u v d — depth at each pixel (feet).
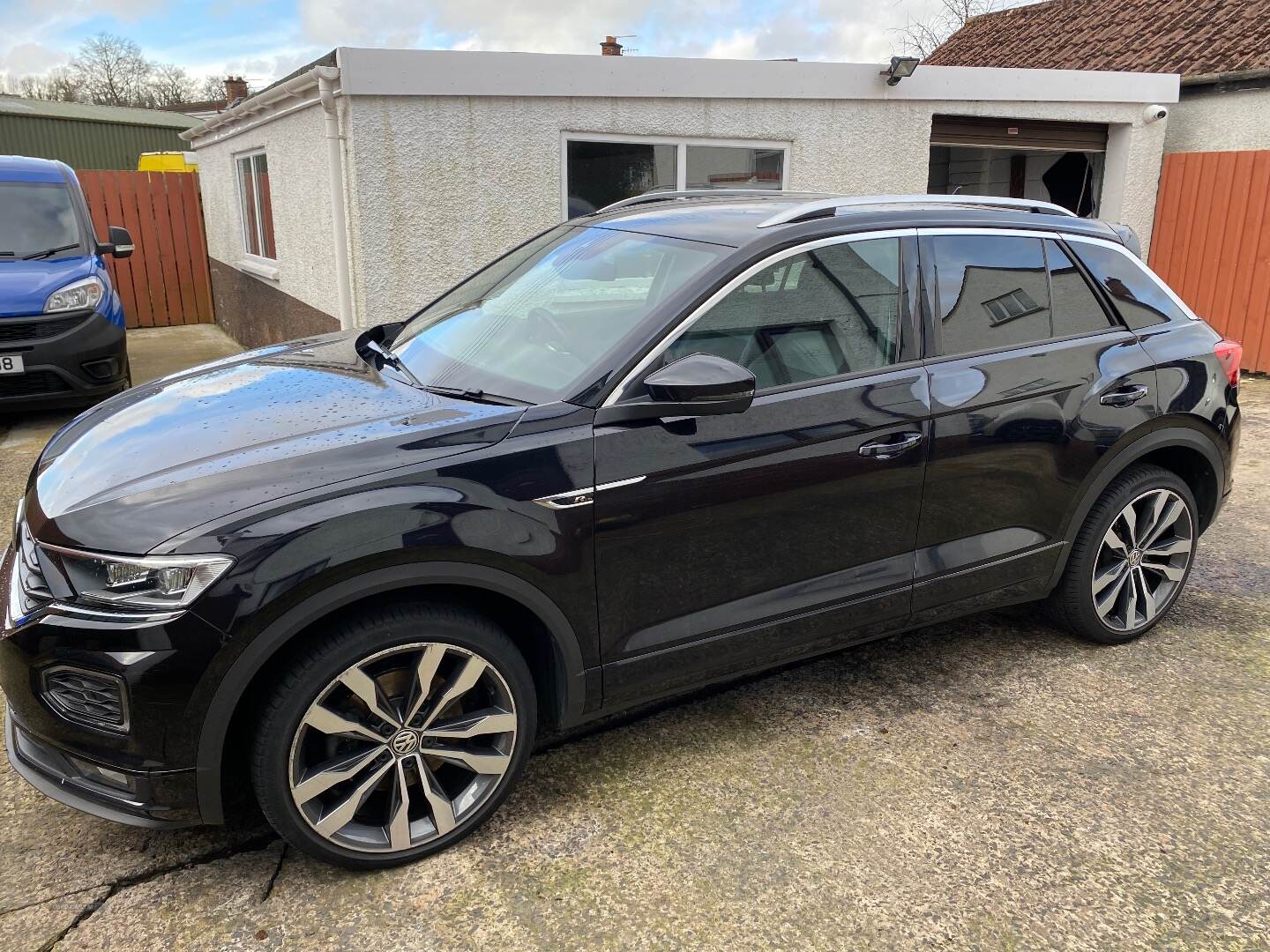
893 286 10.10
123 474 7.88
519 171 22.56
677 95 23.65
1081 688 11.48
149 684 7.00
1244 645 12.57
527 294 10.76
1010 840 8.71
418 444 7.85
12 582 7.82
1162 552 12.56
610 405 8.48
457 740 8.50
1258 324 29.14
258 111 27.43
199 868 8.23
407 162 21.35
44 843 8.54
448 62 20.95
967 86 27.02
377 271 21.65
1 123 64.75
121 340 22.97
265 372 10.30
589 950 7.39
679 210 11.42
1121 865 8.41
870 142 26.43
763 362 9.23
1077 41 41.01
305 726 7.53
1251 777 9.70
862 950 7.43
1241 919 7.79
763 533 9.30
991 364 10.52
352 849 7.97
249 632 7.07
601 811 9.07
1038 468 10.93
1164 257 31.63
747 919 7.72
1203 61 32.73
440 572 7.68
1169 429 11.86
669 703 11.11
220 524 7.11
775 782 9.53
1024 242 11.20
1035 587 11.60
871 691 11.39
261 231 31.89
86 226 25.31
